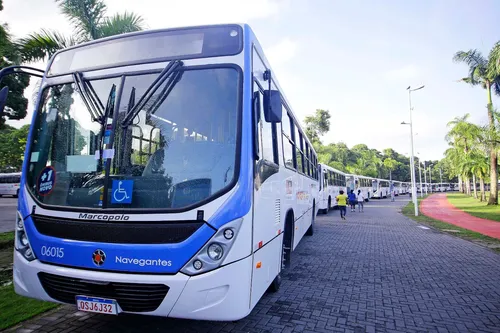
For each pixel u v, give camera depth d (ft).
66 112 11.48
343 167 182.60
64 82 11.92
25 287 10.51
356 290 17.90
